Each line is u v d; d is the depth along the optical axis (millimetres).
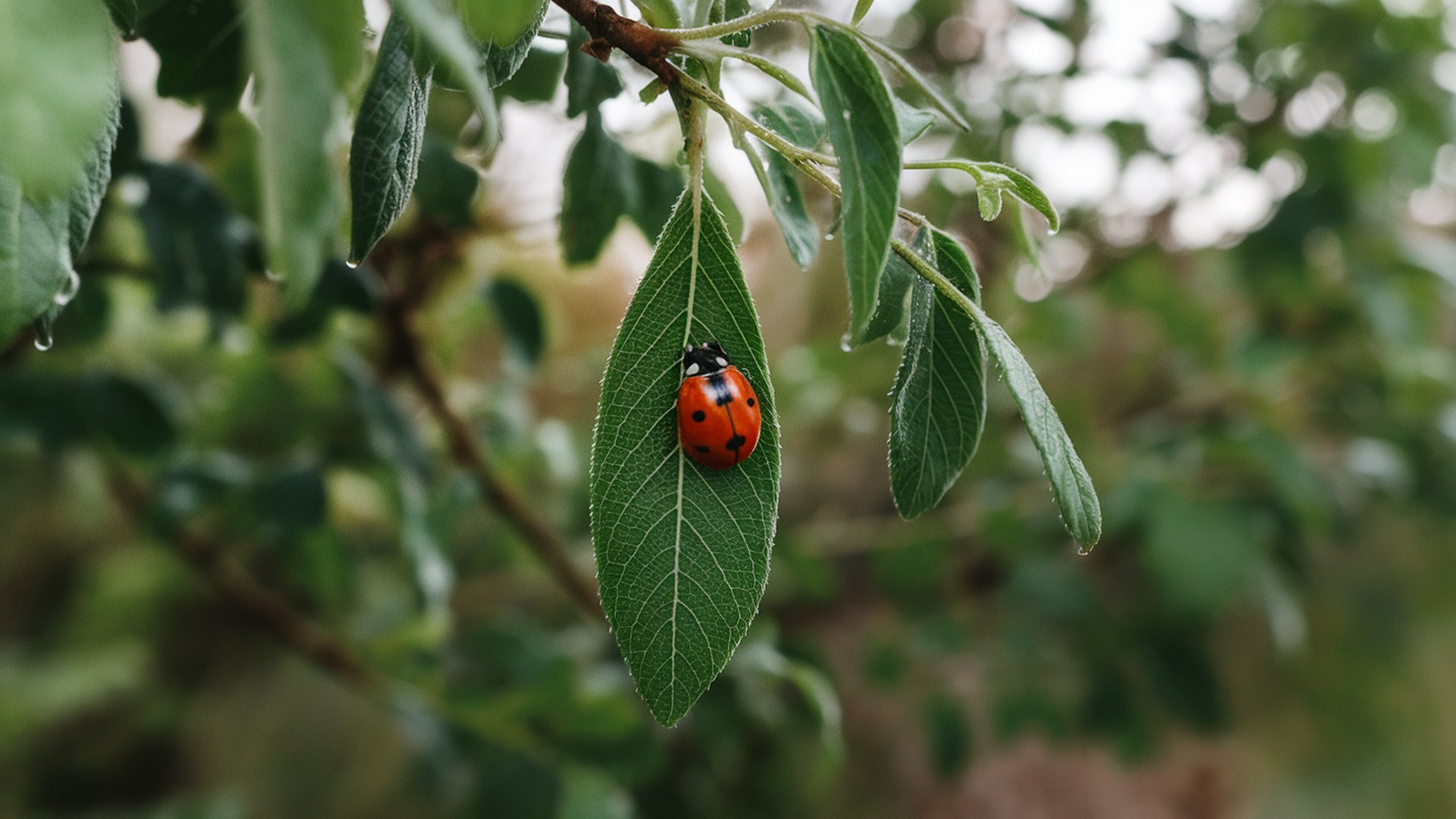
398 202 67
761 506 73
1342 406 283
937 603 291
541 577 276
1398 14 247
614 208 113
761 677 206
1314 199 253
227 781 376
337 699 396
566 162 109
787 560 236
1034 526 274
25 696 332
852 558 343
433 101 126
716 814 260
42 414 176
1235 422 276
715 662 72
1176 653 272
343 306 147
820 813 325
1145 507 246
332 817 369
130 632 344
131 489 206
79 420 178
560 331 237
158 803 370
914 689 322
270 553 250
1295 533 260
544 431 236
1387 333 251
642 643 72
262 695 390
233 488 186
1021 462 280
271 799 372
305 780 378
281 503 172
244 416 204
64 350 185
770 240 218
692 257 74
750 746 269
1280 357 254
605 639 224
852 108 64
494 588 292
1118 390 330
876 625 331
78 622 354
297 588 247
